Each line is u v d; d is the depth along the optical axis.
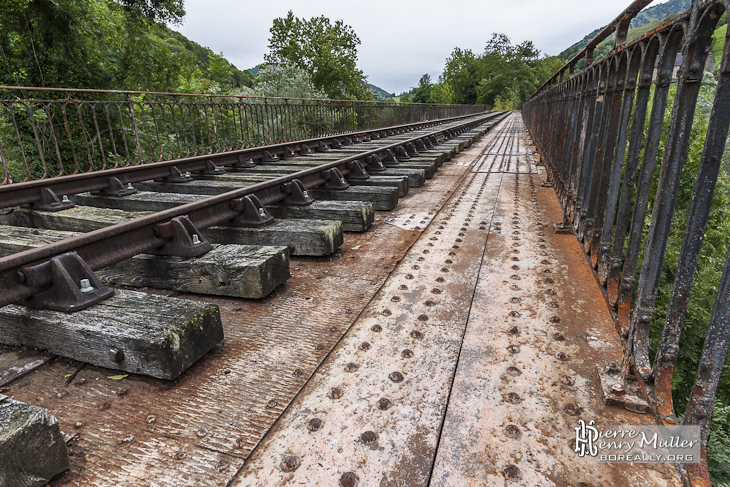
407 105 22.70
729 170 9.15
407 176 6.07
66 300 2.00
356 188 4.95
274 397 1.71
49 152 15.70
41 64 15.94
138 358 1.80
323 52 40.81
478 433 1.51
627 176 2.21
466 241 3.74
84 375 1.87
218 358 2.00
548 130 7.64
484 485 1.30
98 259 2.31
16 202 4.15
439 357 1.97
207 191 5.71
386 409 1.63
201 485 1.30
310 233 3.26
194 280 2.68
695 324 7.24
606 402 1.64
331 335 2.19
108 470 1.37
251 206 3.45
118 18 18.94
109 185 5.18
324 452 1.43
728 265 1.19
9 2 14.31
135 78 19.44
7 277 1.87
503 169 8.22
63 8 15.77
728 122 1.20
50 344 1.98
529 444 1.45
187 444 1.47
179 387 1.78
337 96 43.91
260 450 1.45
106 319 1.90
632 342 1.75
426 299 2.60
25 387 1.79
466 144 13.30
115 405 1.67
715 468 3.69
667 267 7.29
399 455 1.41
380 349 2.05
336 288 2.78
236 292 2.60
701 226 1.33
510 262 3.20
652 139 1.85
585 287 2.71
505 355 1.98
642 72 2.03
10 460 1.20
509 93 97.00
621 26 2.63
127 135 17.92
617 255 2.34
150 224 2.66
